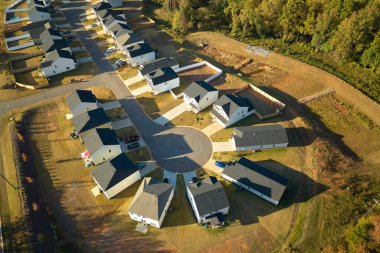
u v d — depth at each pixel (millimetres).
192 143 72875
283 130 70625
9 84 90188
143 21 123562
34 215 58969
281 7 105125
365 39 93500
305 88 90750
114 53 104062
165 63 93562
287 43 109312
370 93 87938
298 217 58438
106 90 89000
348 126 79562
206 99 80312
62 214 59594
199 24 118125
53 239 55688
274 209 59719
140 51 97250
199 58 101375
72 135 74125
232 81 90375
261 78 94812
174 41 111688
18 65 99688
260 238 55688
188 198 61531
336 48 97250
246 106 76375
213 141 73062
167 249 54406
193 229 56875
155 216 55219
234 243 55031
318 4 100000
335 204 60156
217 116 77250
